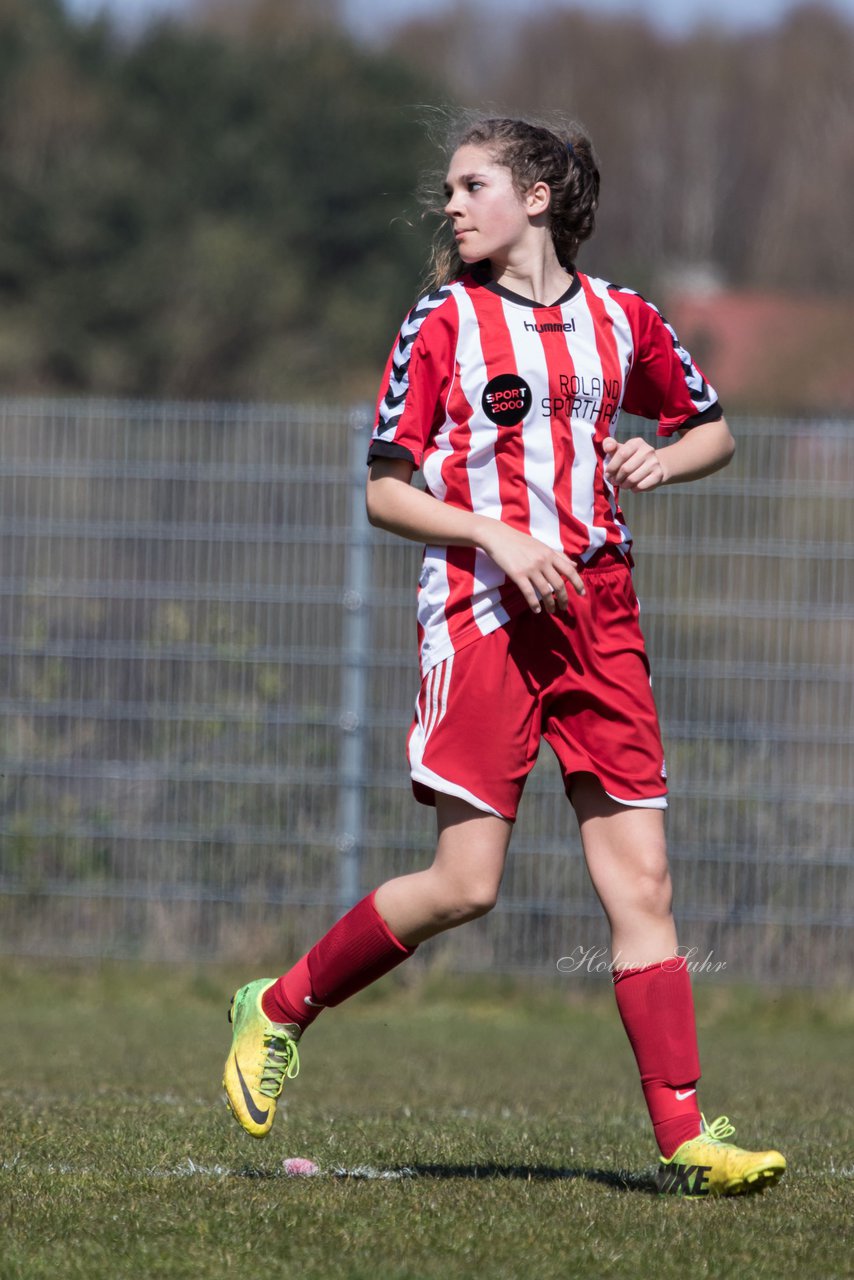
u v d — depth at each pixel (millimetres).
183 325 115562
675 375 13023
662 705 28844
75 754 29906
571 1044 26172
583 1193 11719
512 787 12000
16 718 29906
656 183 171125
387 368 12414
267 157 128125
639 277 137625
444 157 13375
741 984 28828
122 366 114438
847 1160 13914
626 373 12562
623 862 12266
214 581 29750
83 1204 11023
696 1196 11750
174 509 29766
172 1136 14227
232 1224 10438
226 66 134000
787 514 28719
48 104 125688
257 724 29672
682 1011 12180
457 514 11938
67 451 29844
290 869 29672
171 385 114812
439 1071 22391
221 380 115688
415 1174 12664
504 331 12172
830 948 28812
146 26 138875
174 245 119688
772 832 28750
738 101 173375
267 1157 13312
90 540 29812
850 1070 23516
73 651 29906
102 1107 16375
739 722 28766
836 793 28625
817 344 121312
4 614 29969
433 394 12250
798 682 28656
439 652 12070
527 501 12070
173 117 130750
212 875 29797
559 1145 14531
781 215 165625
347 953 12336
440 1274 9312
